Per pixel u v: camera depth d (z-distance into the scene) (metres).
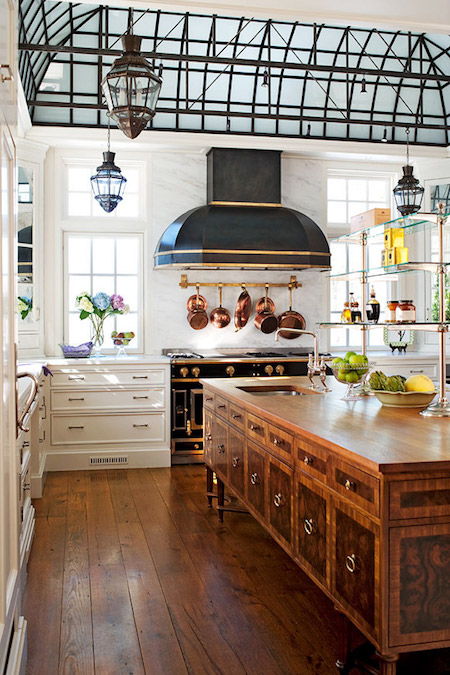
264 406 3.13
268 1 3.63
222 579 3.21
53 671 2.36
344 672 2.27
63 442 5.54
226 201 6.01
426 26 3.99
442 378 2.84
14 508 2.01
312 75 5.96
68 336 6.17
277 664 2.39
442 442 2.21
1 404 1.67
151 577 3.23
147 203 6.21
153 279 6.23
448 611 1.97
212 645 2.54
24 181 5.75
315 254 5.80
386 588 1.91
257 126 6.27
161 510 4.38
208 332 6.36
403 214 5.23
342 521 2.20
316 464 2.43
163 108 5.89
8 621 1.82
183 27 5.50
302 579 3.21
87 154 6.08
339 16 3.86
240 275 6.43
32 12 4.58
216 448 4.16
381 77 6.23
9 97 1.89
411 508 1.93
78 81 5.69
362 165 6.75
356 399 3.35
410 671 2.34
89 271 6.22
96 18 5.40
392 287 6.89
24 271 5.76
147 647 2.53
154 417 5.69
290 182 6.55
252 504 3.33
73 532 3.92
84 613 2.83
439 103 6.52
